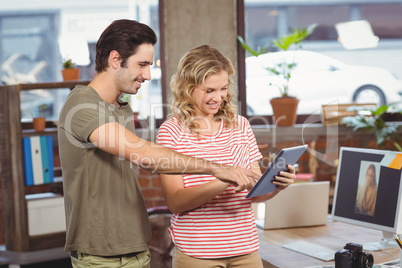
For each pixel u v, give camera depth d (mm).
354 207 2904
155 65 5246
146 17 5316
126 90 2213
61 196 4703
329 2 5375
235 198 2293
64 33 5535
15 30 5531
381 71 5387
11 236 4668
